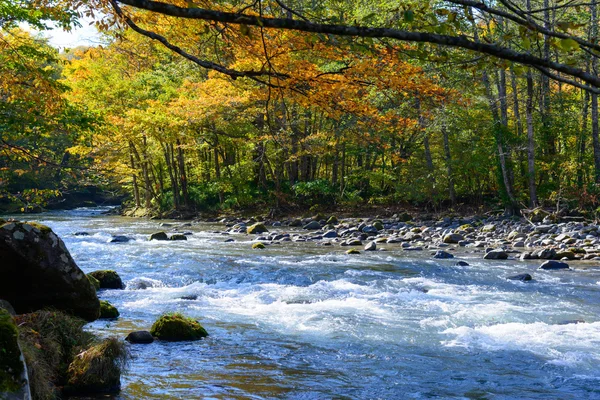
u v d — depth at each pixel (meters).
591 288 11.61
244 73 4.40
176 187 37.56
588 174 31.45
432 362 6.82
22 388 3.65
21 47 10.05
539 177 34.53
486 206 33.69
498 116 30.20
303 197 36.88
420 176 32.66
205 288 11.55
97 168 10.16
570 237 19.38
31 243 6.38
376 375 6.32
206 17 2.61
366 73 4.47
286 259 15.64
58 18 5.66
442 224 26.20
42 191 10.23
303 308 9.70
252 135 32.56
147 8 2.58
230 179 35.12
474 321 8.88
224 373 6.21
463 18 2.91
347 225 26.30
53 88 9.17
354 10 21.75
